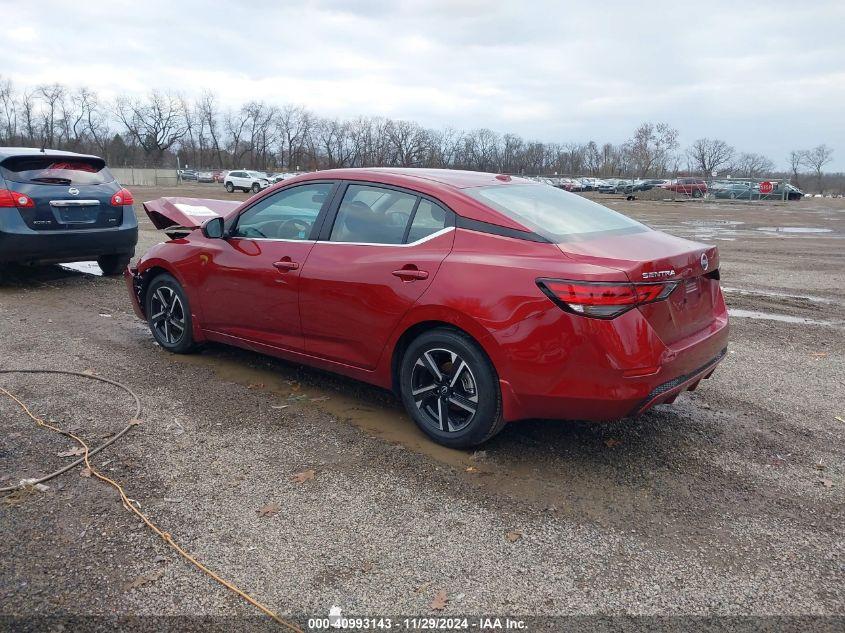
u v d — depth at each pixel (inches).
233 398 184.5
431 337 149.9
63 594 103.3
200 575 108.8
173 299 218.4
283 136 4311.0
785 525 126.0
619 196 2150.6
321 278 168.9
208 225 197.9
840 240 702.5
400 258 155.5
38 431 161.0
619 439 162.1
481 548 117.0
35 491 132.6
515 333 135.6
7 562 110.5
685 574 110.8
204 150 4426.7
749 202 1752.0
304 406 179.3
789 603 104.1
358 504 130.6
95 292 325.7
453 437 151.4
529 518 126.7
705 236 738.8
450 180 165.0
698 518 127.8
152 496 132.2
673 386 139.1
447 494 134.8
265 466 145.5
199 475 141.0
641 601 104.1
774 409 184.7
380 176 169.3
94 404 178.7
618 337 128.7
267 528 122.1
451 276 145.3
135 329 255.9
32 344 233.0
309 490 135.6
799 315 310.8
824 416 180.1
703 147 4279.0
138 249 462.3
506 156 4133.9
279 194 189.0
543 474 143.7
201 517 125.3
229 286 194.5
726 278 423.2
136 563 111.3
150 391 189.0
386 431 164.1
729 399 191.8
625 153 3836.1
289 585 106.9
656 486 139.6
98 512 126.0
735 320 295.9
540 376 134.7
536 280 134.1
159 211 331.0
